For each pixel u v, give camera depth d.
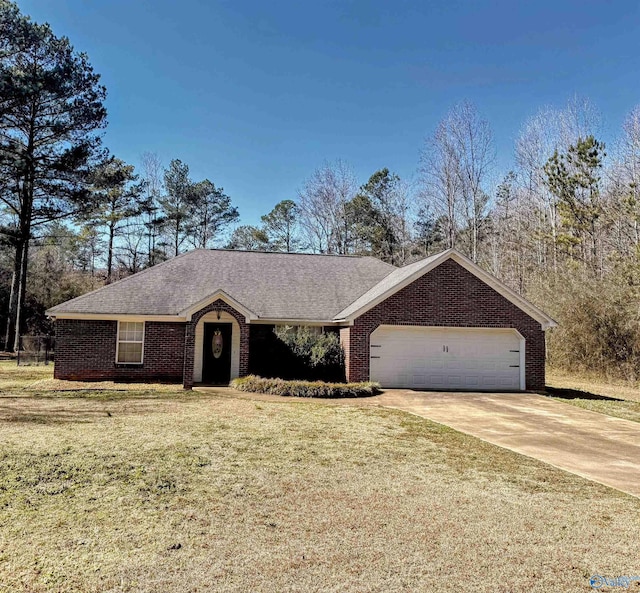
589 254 29.39
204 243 49.06
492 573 4.68
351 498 6.69
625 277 24.38
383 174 49.00
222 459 8.43
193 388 17.20
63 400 14.19
